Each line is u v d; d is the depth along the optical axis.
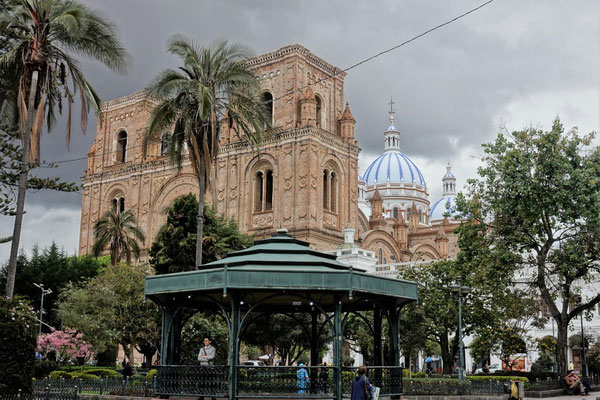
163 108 38.59
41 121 31.34
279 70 77.56
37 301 71.00
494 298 47.19
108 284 54.91
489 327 49.66
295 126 74.62
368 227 103.88
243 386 18.84
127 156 90.31
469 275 45.91
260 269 18.45
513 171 41.16
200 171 37.94
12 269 29.61
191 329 40.38
